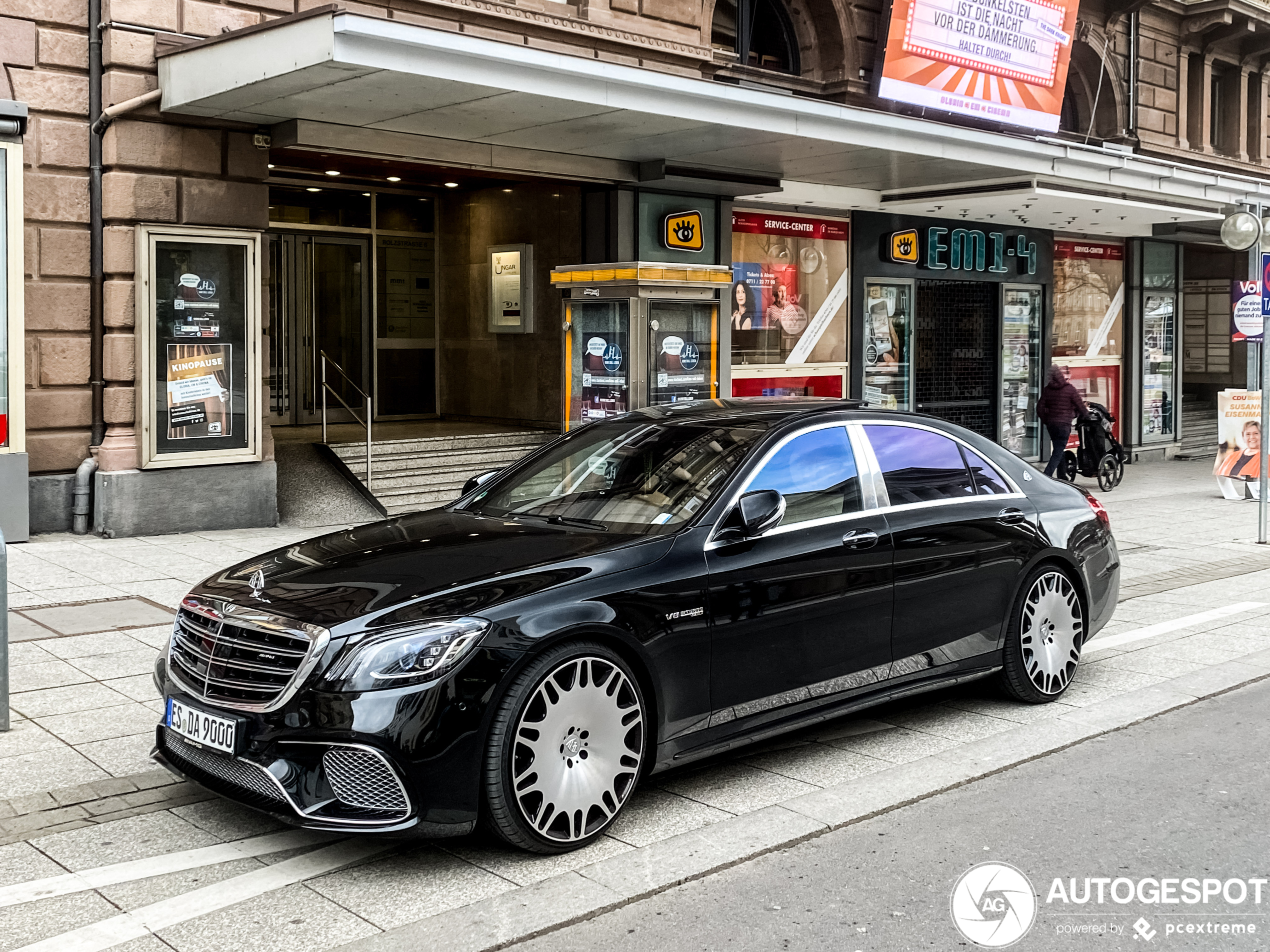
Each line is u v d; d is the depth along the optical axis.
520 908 3.81
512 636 4.10
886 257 17.16
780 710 4.96
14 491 10.23
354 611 4.11
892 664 5.40
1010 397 19.62
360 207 16.19
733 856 4.23
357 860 4.18
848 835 4.45
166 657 4.66
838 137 12.20
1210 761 5.30
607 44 13.30
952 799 4.83
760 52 15.95
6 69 10.16
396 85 9.62
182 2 10.75
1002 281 19.11
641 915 3.78
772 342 15.84
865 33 15.96
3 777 4.92
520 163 12.65
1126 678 6.75
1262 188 17.70
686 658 4.59
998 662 5.93
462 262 16.50
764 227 15.63
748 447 5.20
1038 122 16.94
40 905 3.80
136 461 10.80
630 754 4.43
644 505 5.08
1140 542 12.00
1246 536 12.41
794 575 4.97
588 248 14.12
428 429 15.44
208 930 3.64
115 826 4.46
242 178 11.13
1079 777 5.09
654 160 13.42
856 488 5.43
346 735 3.89
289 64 9.16
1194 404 26.73
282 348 15.68
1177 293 22.89
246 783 4.10
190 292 10.93
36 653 6.83
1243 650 7.43
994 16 15.76
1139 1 19.83
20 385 10.16
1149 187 15.98
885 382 17.50
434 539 4.91
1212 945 3.59
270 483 11.49
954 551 5.64
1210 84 22.81
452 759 3.94
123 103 10.38
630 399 11.33
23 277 10.15
